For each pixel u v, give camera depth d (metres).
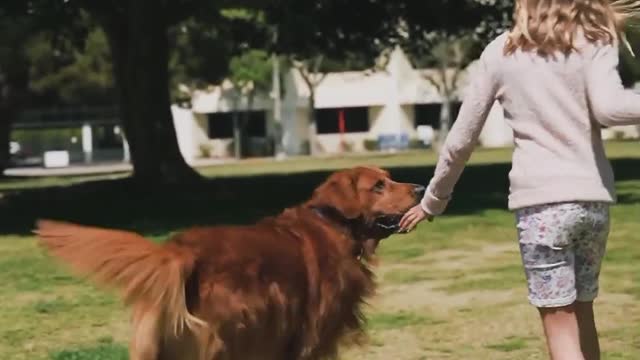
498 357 6.43
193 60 40.69
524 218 3.89
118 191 21.36
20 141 55.62
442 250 11.71
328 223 4.95
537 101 3.83
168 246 4.40
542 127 3.84
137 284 4.29
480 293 8.75
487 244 12.12
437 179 4.19
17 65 39.22
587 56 3.79
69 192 22.14
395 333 7.18
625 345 6.61
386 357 6.49
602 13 3.84
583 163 3.79
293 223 4.89
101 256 4.28
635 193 18.19
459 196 18.72
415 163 34.34
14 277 10.47
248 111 58.22
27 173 41.59
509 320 7.55
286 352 4.71
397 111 58.47
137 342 4.35
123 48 22.11
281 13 22.84
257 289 4.52
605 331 7.03
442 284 9.29
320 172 30.50
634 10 3.96
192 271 4.38
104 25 22.67
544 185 3.80
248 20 25.42
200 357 4.38
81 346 7.12
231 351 4.47
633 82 20.75
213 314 4.39
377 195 4.97
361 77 57.94
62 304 8.80
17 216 17.59
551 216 3.80
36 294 9.40
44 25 23.80
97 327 7.84
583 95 3.80
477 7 22.45
